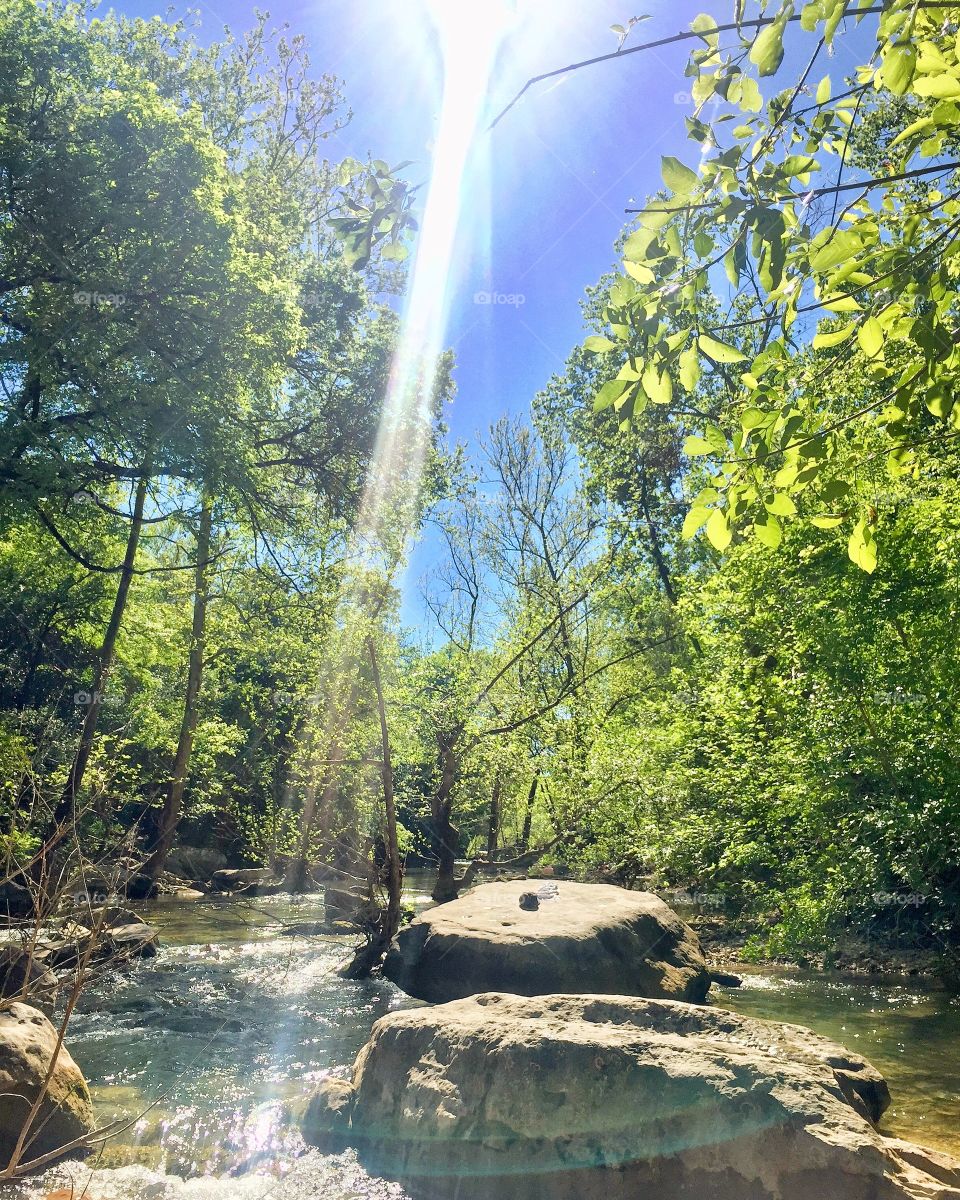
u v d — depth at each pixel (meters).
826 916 11.54
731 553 13.41
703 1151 5.05
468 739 19.00
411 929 11.59
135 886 22.94
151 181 17.34
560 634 22.94
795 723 12.74
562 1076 5.48
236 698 28.39
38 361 16.67
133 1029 9.57
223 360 18.14
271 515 21.14
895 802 11.27
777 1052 6.05
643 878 17.95
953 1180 5.22
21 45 17.00
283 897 22.97
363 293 24.66
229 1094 7.46
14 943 7.65
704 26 3.27
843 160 3.30
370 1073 6.30
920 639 11.55
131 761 27.75
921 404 4.23
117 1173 5.82
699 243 3.34
